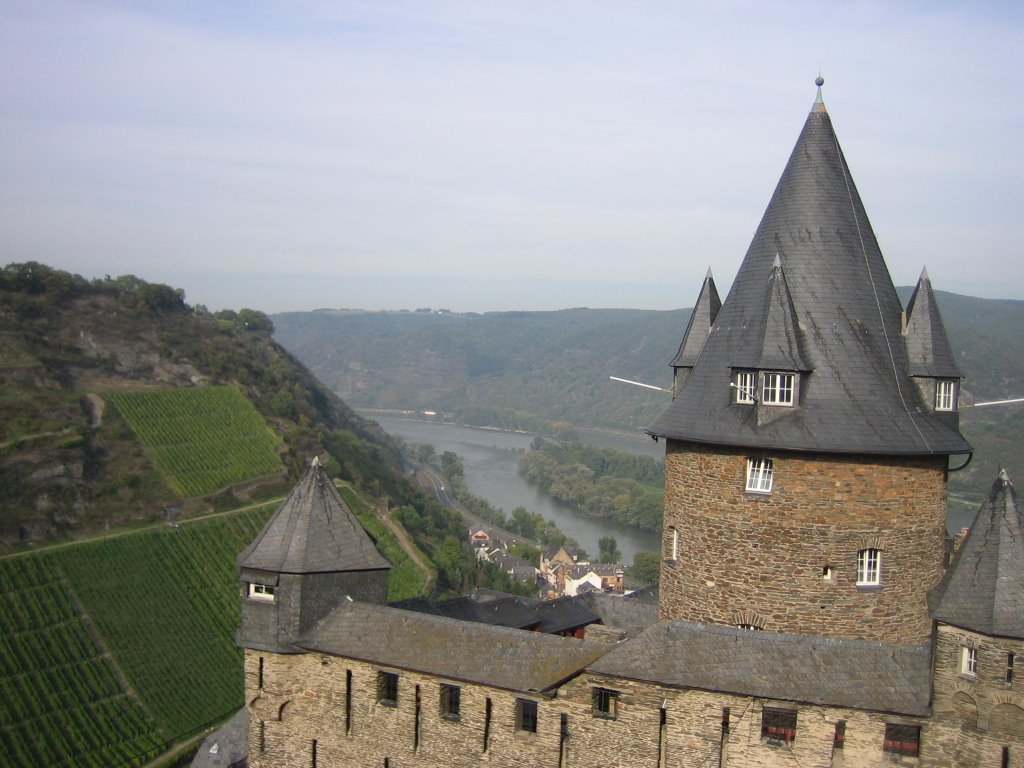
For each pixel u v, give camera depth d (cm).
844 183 3528
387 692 3497
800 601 3212
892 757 2841
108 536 12062
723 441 3256
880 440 3144
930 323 3369
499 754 3244
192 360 18512
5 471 12619
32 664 9138
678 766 2995
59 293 18450
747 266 3528
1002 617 2719
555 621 4784
